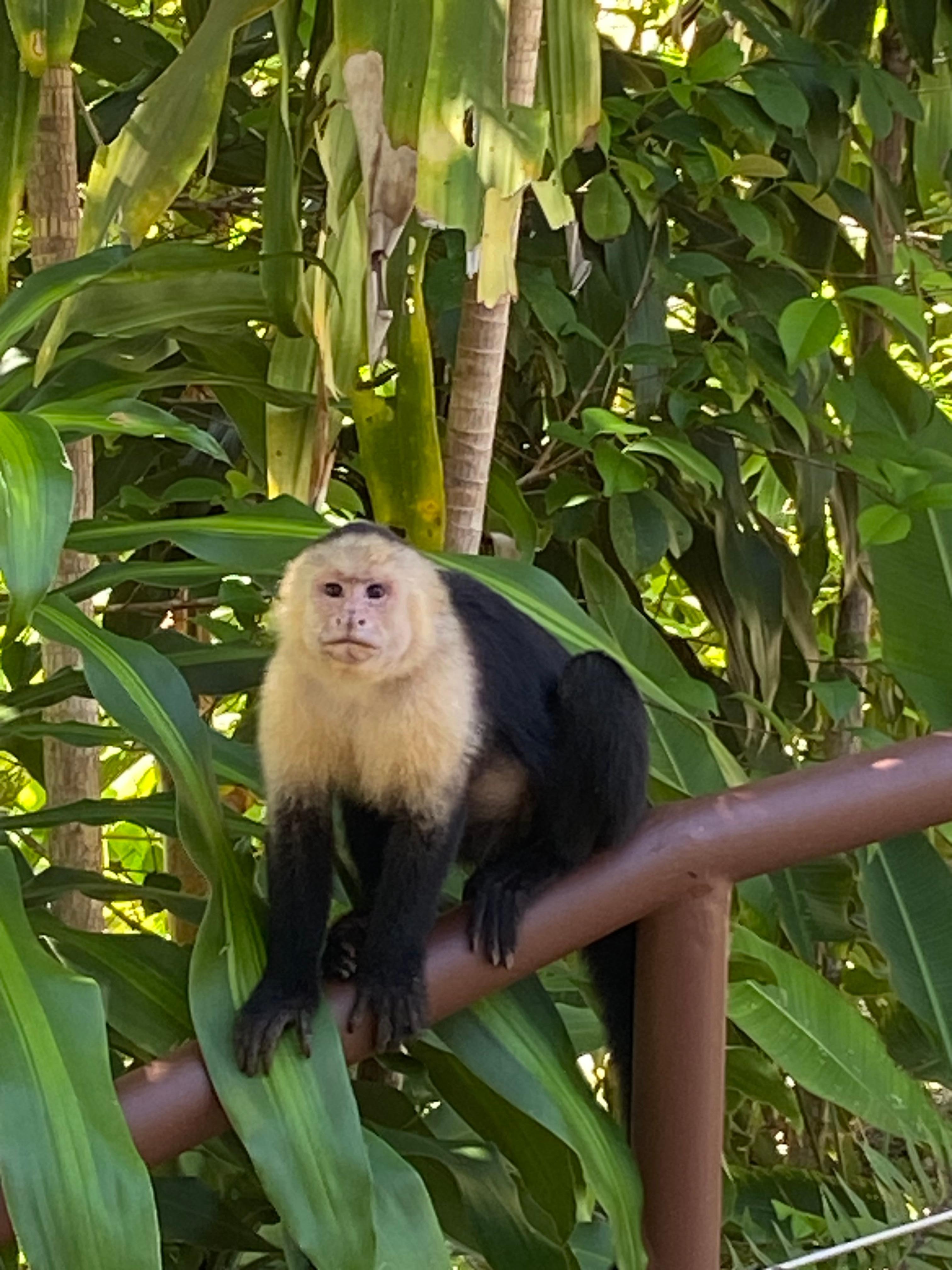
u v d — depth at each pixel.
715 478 3.09
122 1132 1.47
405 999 1.84
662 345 3.55
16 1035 1.51
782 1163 4.20
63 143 3.13
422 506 2.87
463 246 3.29
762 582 3.92
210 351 2.99
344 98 2.60
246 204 3.97
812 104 3.71
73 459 3.21
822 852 1.90
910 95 3.83
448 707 2.09
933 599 3.13
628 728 2.20
